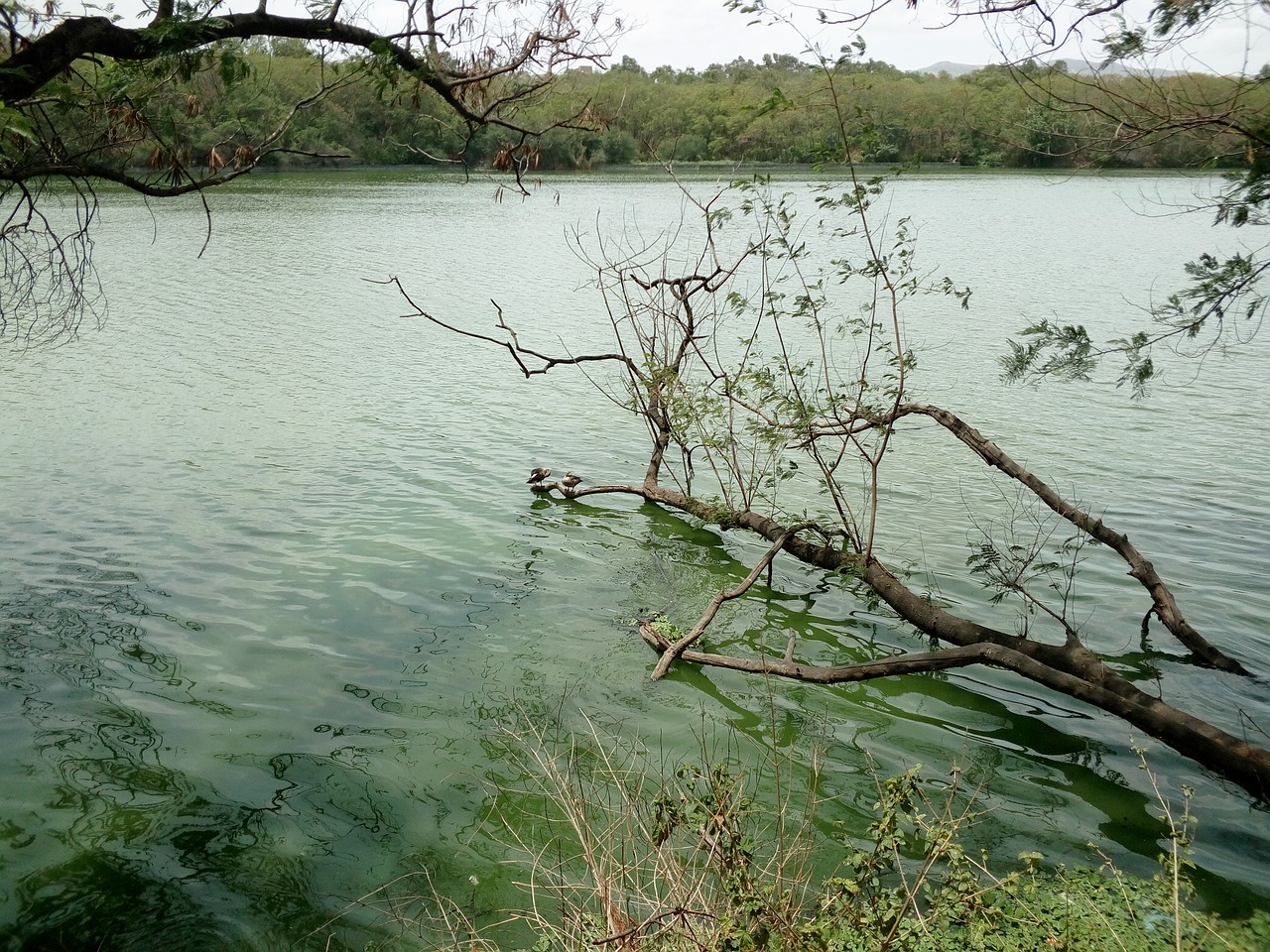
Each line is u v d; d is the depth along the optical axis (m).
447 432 16.45
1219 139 6.79
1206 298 7.57
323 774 7.28
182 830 6.60
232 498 13.01
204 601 10.05
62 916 5.79
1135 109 6.83
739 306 12.20
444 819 6.81
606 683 8.82
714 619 10.27
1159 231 49.16
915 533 12.34
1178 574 11.05
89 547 11.24
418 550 11.59
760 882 5.51
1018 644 8.83
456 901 6.02
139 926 5.73
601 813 6.89
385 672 8.82
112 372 19.78
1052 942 5.29
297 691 8.44
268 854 6.40
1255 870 6.44
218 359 21.22
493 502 13.37
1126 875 6.16
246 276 33.06
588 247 41.00
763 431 11.59
